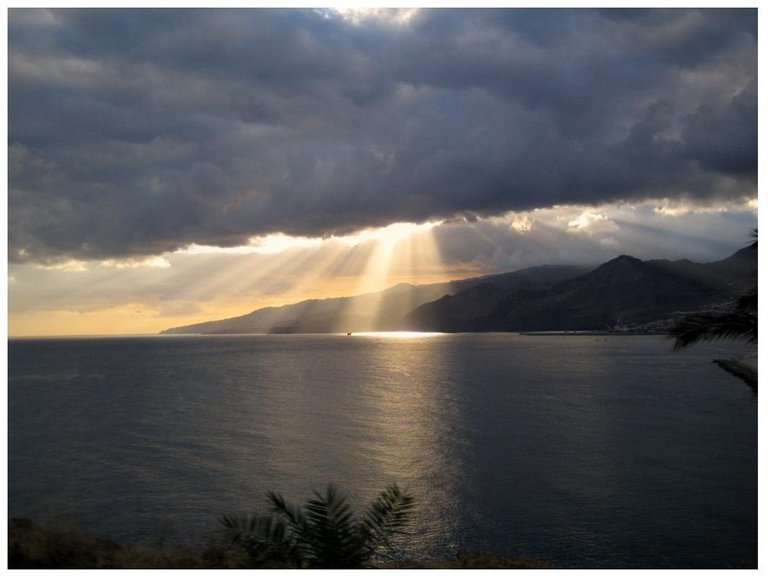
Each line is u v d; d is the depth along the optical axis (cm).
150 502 2173
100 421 4184
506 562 1083
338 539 947
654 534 1741
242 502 2161
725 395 4978
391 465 2686
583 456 2773
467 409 4416
